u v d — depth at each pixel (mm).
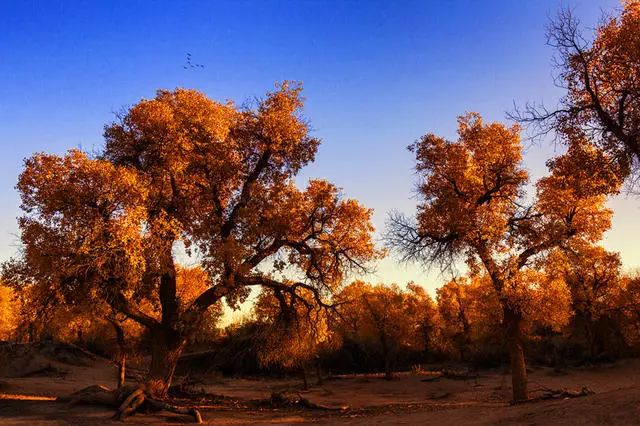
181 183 24500
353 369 71875
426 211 26859
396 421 16812
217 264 22203
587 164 18500
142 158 24984
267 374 62250
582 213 25281
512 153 26203
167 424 19047
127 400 20516
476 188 27234
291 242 25359
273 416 22453
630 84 16688
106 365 63031
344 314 27766
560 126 18172
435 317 71188
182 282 30297
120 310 23234
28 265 20406
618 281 56406
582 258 26531
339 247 25625
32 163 20109
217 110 24422
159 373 23453
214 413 22781
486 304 30141
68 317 23062
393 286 65000
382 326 57125
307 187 25562
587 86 17453
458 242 25812
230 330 49188
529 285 24484
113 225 19938
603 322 64250
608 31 17219
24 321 21922
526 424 12305
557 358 62906
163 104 23484
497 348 66375
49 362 54156
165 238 22750
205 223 23781
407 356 76312
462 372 58219
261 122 26312
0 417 19078
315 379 59688
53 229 20359
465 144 27188
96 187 20344
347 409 26328
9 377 46281
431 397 39312
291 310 26953
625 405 11586
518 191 27016
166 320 24250
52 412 20250
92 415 19938
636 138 16562
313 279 26406
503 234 24688
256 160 27516
